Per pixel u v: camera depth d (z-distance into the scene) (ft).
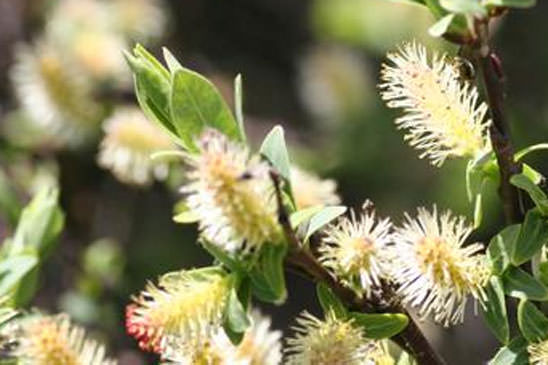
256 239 1.90
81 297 3.48
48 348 2.03
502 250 2.00
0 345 2.11
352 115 4.75
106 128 2.99
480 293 2.00
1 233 2.96
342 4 4.86
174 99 1.97
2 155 3.74
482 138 2.01
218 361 1.97
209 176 1.88
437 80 2.01
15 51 4.16
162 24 4.19
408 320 2.02
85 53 3.51
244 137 1.97
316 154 4.51
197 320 1.94
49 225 2.47
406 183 4.65
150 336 1.94
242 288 1.95
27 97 3.48
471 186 2.02
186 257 4.55
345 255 1.97
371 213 2.00
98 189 4.02
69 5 3.76
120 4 3.94
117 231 4.23
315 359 1.95
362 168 4.68
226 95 4.52
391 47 4.76
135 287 3.81
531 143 4.71
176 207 2.45
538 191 1.99
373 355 2.04
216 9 5.65
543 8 4.93
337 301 1.99
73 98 3.47
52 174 3.77
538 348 1.98
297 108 5.42
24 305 2.36
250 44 5.71
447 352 4.47
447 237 1.98
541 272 2.04
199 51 5.55
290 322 4.88
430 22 4.66
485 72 1.98
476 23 1.94
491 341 4.48
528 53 4.91
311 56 5.06
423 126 2.01
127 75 3.59
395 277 1.99
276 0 5.80
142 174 2.96
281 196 1.91
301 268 1.97
